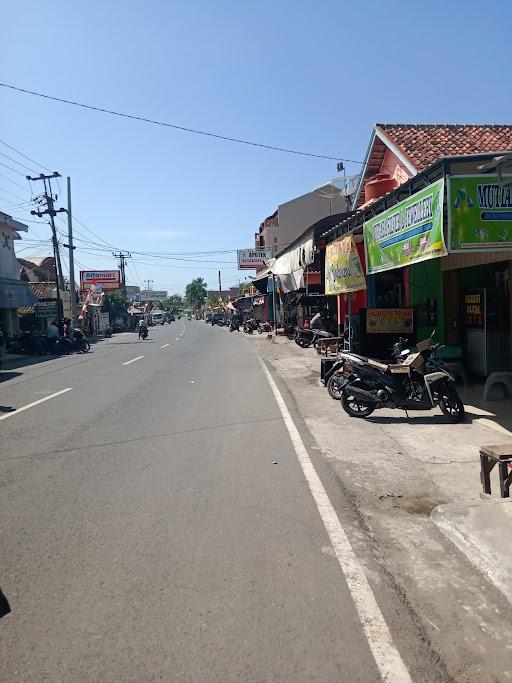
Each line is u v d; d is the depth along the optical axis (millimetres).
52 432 8469
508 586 3715
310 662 2988
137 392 12430
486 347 11359
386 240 8953
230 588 3758
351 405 10156
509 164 5992
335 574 3943
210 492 5668
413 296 13383
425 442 7605
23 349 27391
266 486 5844
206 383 13828
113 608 3533
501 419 8570
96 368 18266
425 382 8664
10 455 7180
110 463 6746
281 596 3650
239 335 40125
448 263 12195
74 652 3102
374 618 3395
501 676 2891
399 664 2975
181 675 2898
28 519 5012
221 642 3166
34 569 4066
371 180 15406
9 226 30875
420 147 13188
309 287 23141
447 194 6465
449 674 2904
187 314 177750
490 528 4531
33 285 43500
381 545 4453
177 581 3861
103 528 4785
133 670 2941
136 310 78625
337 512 5109
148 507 5266
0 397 12195
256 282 36062
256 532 4668
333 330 23500
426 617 3420
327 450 7289
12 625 3369
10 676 2908
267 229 45281
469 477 6094
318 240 15594
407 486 5844
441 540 4539
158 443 7691
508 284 10875
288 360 19750
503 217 6488
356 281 11992
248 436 8078
